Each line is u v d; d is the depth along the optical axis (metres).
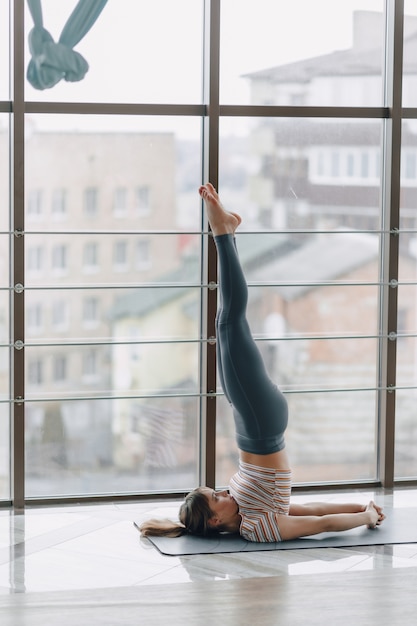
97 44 4.75
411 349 5.16
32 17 4.64
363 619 0.90
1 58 4.66
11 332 4.75
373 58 5.00
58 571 3.62
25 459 4.84
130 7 4.77
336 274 5.09
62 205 4.79
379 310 5.13
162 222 4.91
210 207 4.09
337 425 5.13
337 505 4.28
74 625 0.88
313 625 0.88
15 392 4.69
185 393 4.99
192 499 4.11
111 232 4.84
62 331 4.83
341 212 5.07
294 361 5.09
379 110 5.00
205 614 0.91
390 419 5.08
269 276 5.04
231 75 4.88
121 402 4.93
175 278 4.94
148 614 0.91
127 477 4.98
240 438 4.10
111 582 3.47
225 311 4.10
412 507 4.65
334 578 0.99
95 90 4.77
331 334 5.11
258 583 0.98
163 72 4.83
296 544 3.97
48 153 4.75
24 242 4.70
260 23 4.88
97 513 4.57
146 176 4.87
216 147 4.79
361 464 5.16
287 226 5.03
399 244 5.11
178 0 4.80
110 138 4.81
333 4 4.94
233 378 4.04
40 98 4.71
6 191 4.71
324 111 4.96
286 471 4.06
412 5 5.01
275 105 4.92
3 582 3.48
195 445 5.03
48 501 4.79
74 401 4.88
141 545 3.98
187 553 3.83
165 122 4.86
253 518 4.01
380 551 3.88
